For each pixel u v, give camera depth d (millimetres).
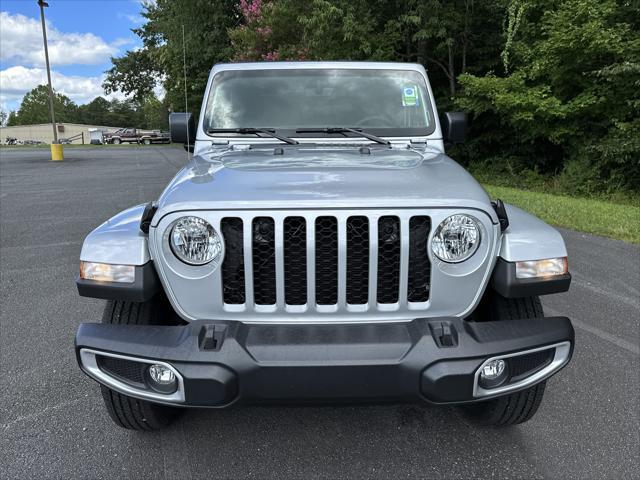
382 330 2166
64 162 21438
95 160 22688
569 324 2289
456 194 2252
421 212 2178
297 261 2209
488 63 15188
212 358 2068
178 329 2195
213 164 2766
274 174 2473
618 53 11438
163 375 2180
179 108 21438
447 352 2090
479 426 2869
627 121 12344
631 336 3949
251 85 3621
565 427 2840
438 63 15352
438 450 2674
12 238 7184
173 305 2262
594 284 5113
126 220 2520
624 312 4414
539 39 13211
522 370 2295
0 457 2604
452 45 14984
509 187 13578
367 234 2193
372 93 3625
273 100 3576
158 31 26672
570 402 3078
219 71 3678
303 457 2629
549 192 12797
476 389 2135
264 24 16969
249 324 2223
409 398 2123
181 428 2859
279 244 2150
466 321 2268
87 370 2230
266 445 2721
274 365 2053
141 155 26719
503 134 14805
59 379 3373
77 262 6012
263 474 2504
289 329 2176
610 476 2453
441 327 2152
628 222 7605
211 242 2166
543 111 12391
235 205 2141
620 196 11719
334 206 2139
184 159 23188
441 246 2197
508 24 13836
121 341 2158
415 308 2244
